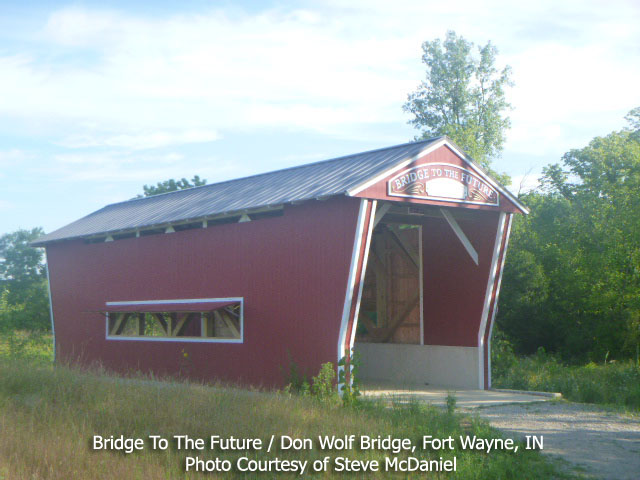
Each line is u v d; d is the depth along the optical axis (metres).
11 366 14.08
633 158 36.03
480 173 16.45
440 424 10.69
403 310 19.84
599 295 27.38
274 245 15.92
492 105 41.66
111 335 20.55
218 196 18.97
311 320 14.91
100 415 10.18
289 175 18.22
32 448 8.27
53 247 23.09
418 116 41.91
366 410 12.00
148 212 20.77
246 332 16.42
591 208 31.48
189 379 17.78
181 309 17.72
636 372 19.66
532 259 31.95
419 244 19.42
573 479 8.37
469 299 18.00
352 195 13.89
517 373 20.03
